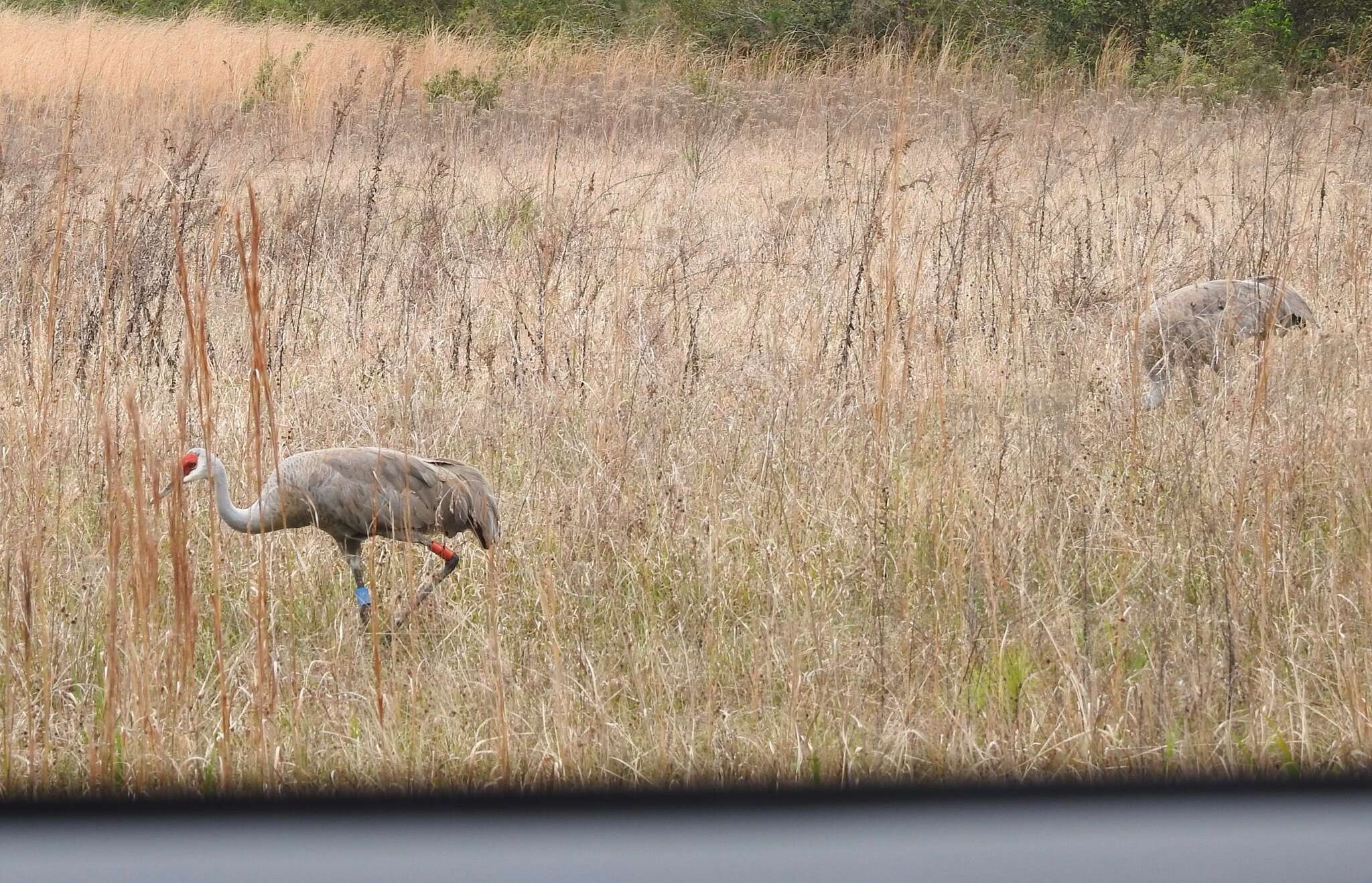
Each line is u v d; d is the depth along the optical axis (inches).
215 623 493.4
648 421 671.1
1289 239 847.7
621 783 470.0
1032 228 936.9
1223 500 591.8
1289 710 490.6
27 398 671.1
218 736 483.8
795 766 475.2
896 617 553.9
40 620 524.4
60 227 637.9
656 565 593.9
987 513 587.5
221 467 589.6
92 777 461.4
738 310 875.4
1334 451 617.9
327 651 555.8
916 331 757.3
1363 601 538.0
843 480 634.2
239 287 921.5
